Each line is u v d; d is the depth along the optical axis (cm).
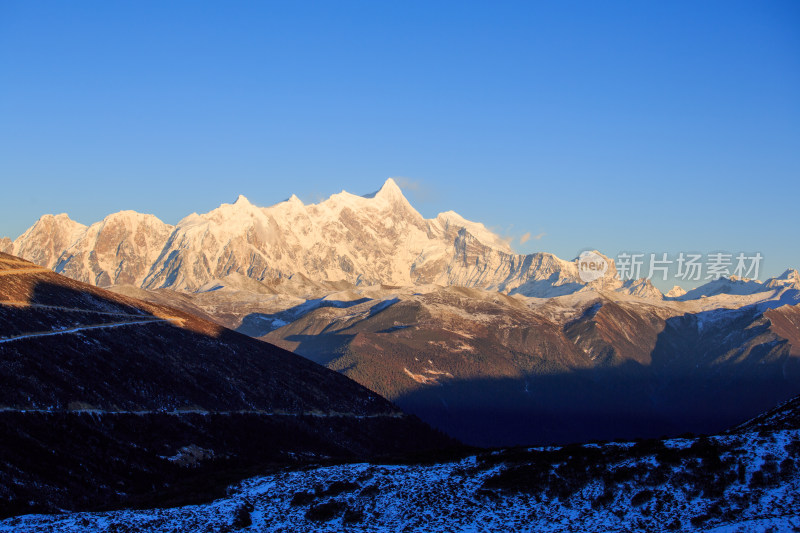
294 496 10981
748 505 9456
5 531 9731
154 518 10312
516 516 10038
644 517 9631
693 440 11494
